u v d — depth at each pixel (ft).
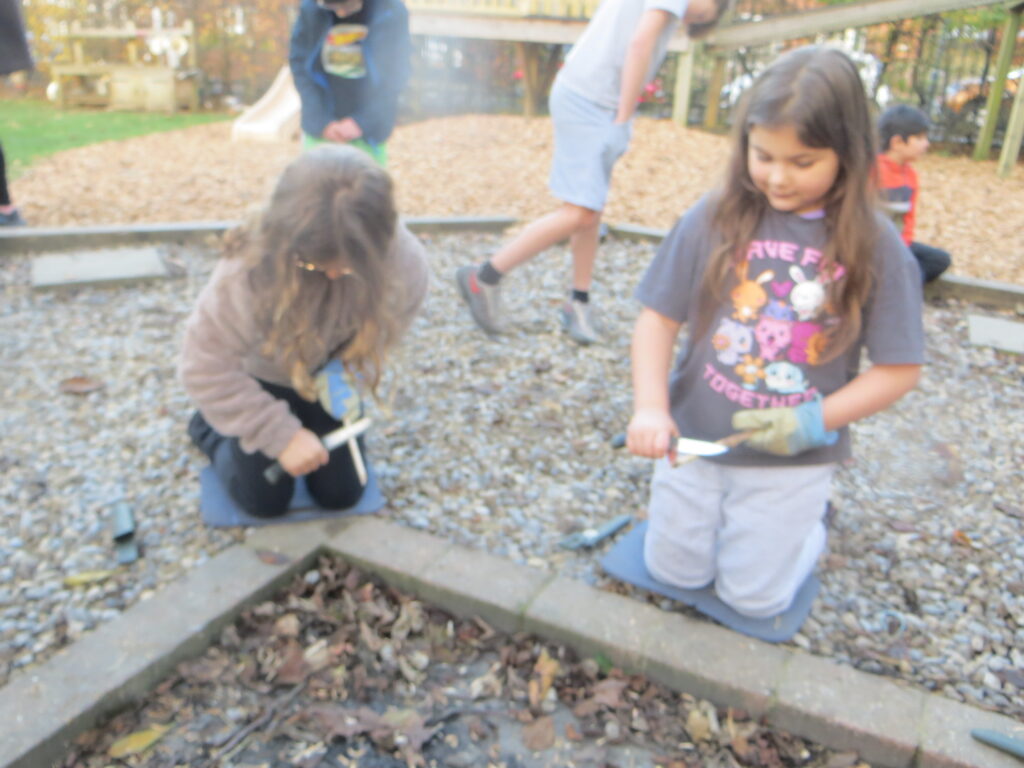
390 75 12.73
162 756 6.30
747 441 6.63
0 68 14.96
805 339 6.47
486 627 7.62
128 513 8.43
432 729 6.63
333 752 6.44
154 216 18.28
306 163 6.25
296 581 7.89
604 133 11.60
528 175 22.12
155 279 14.52
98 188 20.25
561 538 8.61
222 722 6.59
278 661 7.11
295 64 12.67
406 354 12.34
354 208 6.13
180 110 33.88
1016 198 21.56
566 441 10.40
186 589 7.46
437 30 27.07
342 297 6.93
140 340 12.45
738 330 6.63
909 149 14.57
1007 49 24.62
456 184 21.30
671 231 6.86
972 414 11.57
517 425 10.69
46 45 36.47
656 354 6.88
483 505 9.07
